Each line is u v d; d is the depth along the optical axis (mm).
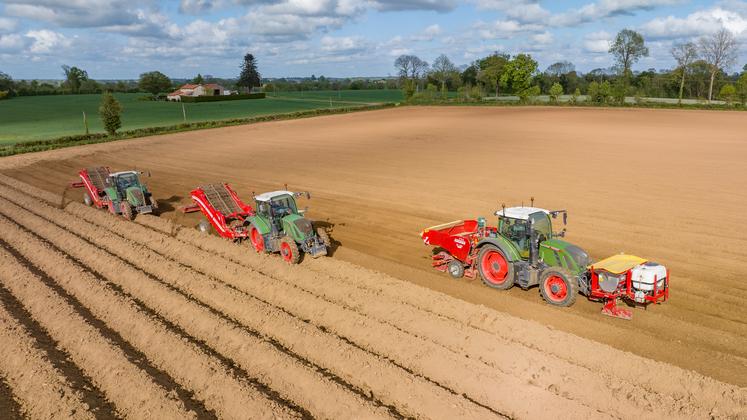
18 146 41250
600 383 8312
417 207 20469
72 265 14672
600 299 11484
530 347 9602
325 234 14883
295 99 117250
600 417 7590
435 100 86875
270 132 49375
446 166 28844
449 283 12883
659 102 74062
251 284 13008
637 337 9891
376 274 13219
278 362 9406
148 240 17188
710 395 8016
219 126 55219
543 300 11711
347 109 73562
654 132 40844
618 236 15984
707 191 21125
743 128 42719
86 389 9086
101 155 37719
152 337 10508
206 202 17312
